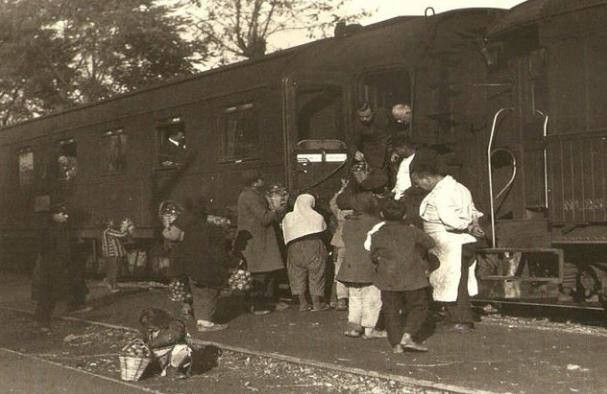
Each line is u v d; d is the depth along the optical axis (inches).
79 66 1274.6
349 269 367.2
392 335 333.4
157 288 639.8
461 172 435.2
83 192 754.8
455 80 439.2
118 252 637.3
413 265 330.6
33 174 845.2
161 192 641.6
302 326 415.2
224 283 423.8
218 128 575.5
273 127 519.2
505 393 260.8
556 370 291.6
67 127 783.7
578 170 366.0
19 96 1291.8
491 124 426.9
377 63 453.1
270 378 312.8
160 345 319.6
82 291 537.0
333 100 487.5
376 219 369.7
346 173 473.1
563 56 372.8
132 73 1270.9
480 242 403.9
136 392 294.4
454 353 327.0
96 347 402.6
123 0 1237.1
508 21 401.1
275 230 496.4
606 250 367.2
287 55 526.3
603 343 339.3
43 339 436.1
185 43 1268.5
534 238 388.2
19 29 1220.5
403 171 404.5
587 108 363.9
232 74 564.4
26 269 863.1
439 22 439.5
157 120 647.8
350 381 298.8
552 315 426.3
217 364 343.9
